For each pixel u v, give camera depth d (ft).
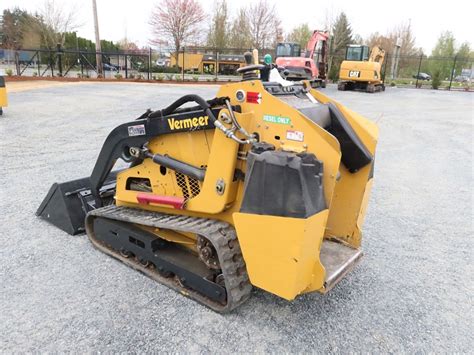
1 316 9.43
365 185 10.81
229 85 9.66
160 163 11.04
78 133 29.48
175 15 122.83
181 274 10.43
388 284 11.51
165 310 9.83
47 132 29.45
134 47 171.12
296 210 7.93
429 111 51.44
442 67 156.15
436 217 16.76
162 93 60.13
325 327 9.48
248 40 140.15
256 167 8.34
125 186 12.42
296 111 8.81
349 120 10.74
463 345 9.12
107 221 12.32
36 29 121.39
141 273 11.46
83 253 12.52
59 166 21.22
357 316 9.96
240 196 9.78
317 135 8.64
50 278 11.07
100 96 53.42
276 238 8.25
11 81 70.54
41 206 14.67
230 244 9.61
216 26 137.59
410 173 23.18
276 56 85.15
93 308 9.82
